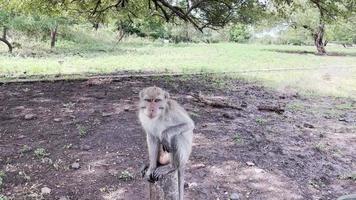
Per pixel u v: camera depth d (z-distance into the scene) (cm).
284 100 1323
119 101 1128
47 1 1783
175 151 448
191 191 581
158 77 1672
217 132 855
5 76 1589
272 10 1856
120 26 4538
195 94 1254
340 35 3756
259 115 1047
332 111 1163
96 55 2772
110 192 571
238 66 2317
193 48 4022
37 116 948
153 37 5272
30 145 742
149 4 1762
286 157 733
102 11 1875
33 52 2766
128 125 869
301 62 2712
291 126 950
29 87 1359
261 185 614
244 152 742
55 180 604
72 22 3419
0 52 2630
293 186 617
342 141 855
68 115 959
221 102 1105
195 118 963
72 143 753
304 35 4284
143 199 552
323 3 1633
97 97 1184
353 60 2978
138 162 672
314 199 582
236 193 582
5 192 564
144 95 448
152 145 457
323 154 764
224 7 1723
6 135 801
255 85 1619
